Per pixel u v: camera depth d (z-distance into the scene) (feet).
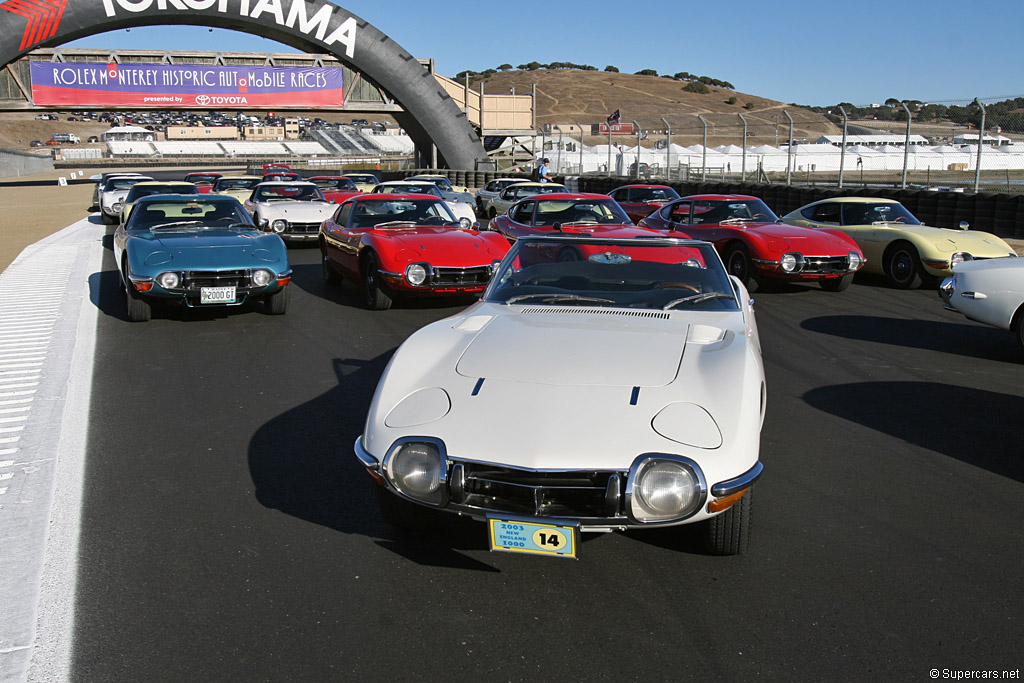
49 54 99.50
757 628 8.70
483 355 10.74
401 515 10.75
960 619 8.82
